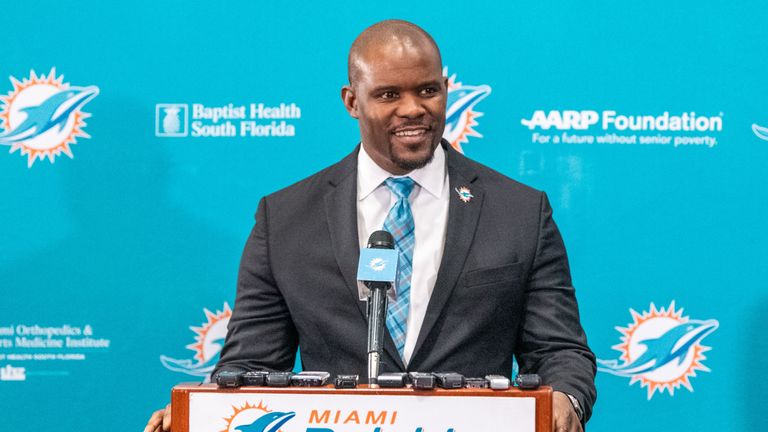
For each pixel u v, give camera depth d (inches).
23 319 174.7
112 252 175.8
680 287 172.2
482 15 174.1
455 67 173.9
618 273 172.9
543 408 83.5
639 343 172.6
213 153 175.8
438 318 120.2
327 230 126.8
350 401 84.4
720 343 171.8
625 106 172.7
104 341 175.2
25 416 174.6
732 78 171.9
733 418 171.5
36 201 175.3
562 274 126.7
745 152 171.9
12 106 175.2
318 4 175.8
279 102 175.8
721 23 171.9
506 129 173.3
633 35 172.7
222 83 175.8
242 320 128.6
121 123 175.8
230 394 85.4
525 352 125.9
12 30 175.8
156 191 175.6
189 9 175.9
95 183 175.6
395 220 125.6
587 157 173.2
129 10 175.8
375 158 126.2
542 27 173.6
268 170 175.8
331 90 175.8
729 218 171.9
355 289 122.0
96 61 175.8
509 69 173.8
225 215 175.8
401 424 83.9
